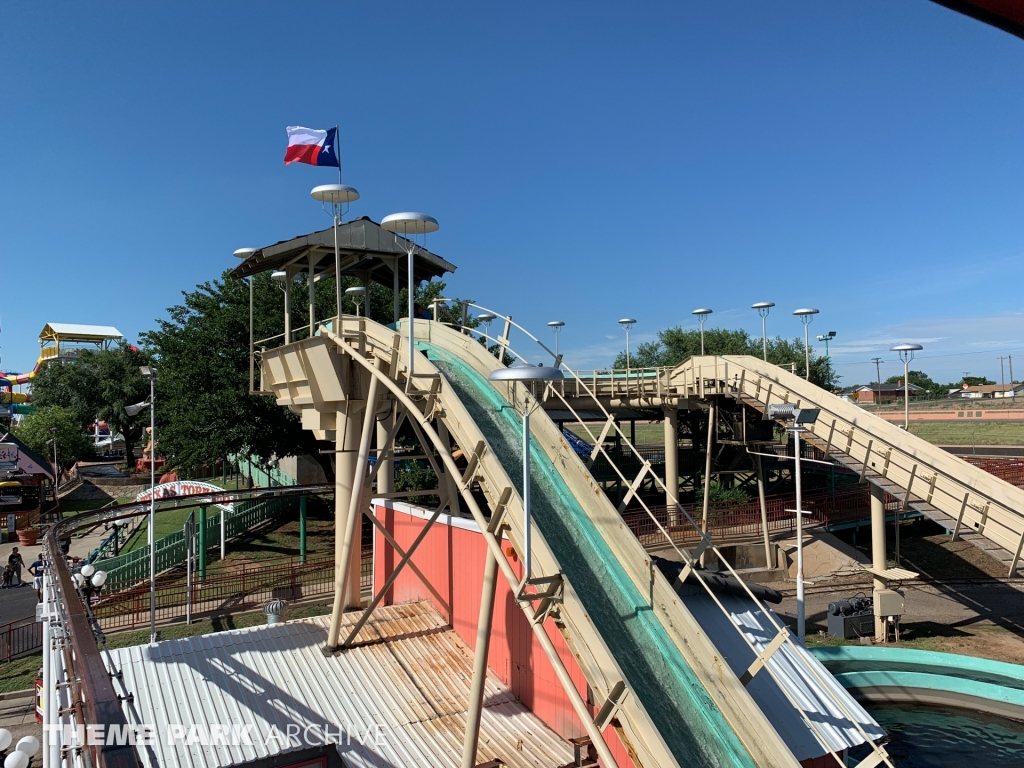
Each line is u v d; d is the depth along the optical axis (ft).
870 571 77.66
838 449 82.89
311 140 61.72
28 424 230.68
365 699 50.75
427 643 59.52
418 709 49.85
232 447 131.44
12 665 76.84
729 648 48.39
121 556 109.91
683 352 238.07
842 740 41.39
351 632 58.54
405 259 77.46
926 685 64.44
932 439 206.80
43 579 54.44
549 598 31.94
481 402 47.65
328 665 54.75
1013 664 64.80
